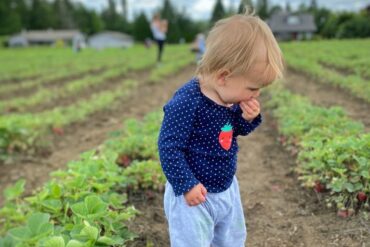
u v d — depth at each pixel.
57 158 6.71
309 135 5.26
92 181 3.90
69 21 116.12
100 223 3.17
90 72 19.00
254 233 3.71
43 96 12.13
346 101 8.74
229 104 2.35
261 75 2.18
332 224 3.58
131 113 9.52
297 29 69.44
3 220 4.55
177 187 2.24
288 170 5.01
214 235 2.65
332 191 3.85
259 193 4.50
